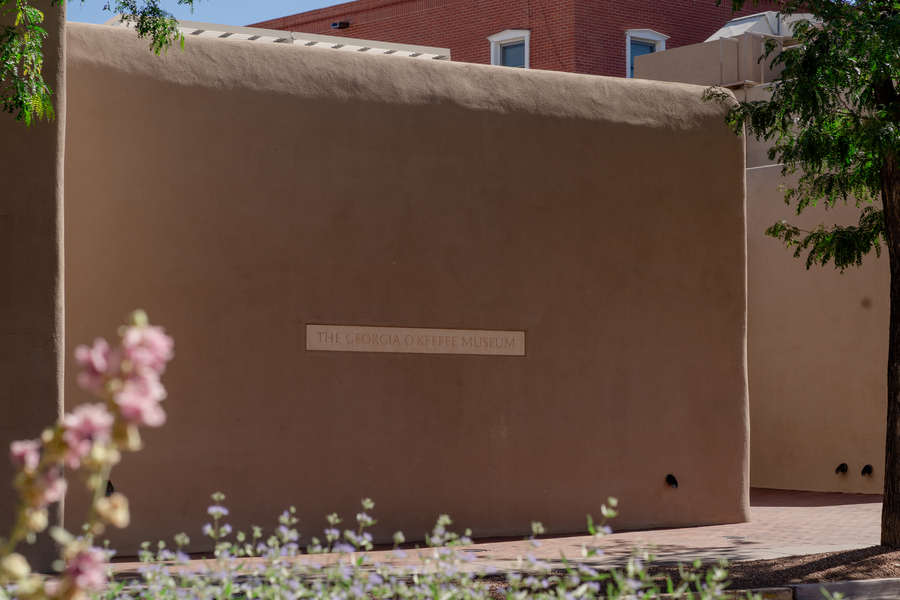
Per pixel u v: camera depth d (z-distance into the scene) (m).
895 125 9.94
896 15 10.11
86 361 2.44
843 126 10.53
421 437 11.54
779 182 18.22
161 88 10.61
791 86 10.21
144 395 2.43
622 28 24.59
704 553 10.45
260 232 10.95
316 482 11.01
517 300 12.15
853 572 9.15
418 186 11.73
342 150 11.39
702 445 13.07
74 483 10.00
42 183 9.09
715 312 13.33
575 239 12.52
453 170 11.92
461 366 11.80
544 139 12.45
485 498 11.80
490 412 11.91
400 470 11.41
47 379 9.01
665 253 13.05
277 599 5.52
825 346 17.47
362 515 6.13
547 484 12.13
